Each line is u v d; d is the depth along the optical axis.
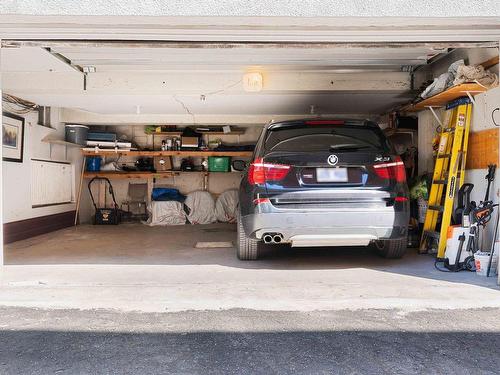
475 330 2.80
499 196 4.05
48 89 5.93
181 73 5.96
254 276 4.12
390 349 2.51
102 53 4.91
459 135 4.80
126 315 3.12
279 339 2.66
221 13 3.43
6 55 4.85
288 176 4.09
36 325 2.92
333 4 3.45
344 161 4.10
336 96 6.44
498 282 3.74
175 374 2.23
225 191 10.37
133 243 6.59
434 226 5.25
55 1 3.40
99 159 9.97
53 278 4.09
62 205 8.81
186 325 2.91
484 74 4.37
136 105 7.28
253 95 6.33
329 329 2.82
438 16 3.47
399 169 4.18
